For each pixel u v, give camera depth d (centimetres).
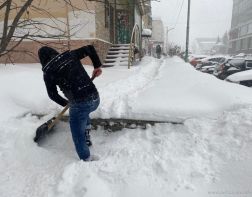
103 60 1195
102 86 618
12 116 412
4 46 531
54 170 314
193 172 273
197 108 385
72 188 273
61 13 1065
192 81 549
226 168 270
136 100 434
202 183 259
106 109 412
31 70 690
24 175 310
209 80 547
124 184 272
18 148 355
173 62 1565
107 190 267
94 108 324
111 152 338
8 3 518
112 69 1052
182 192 252
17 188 288
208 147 306
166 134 356
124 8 1543
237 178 254
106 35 1267
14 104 448
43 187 284
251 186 241
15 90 481
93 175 285
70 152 360
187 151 309
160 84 592
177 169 280
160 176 277
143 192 259
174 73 828
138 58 1700
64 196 265
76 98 309
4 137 366
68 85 306
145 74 925
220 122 343
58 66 301
